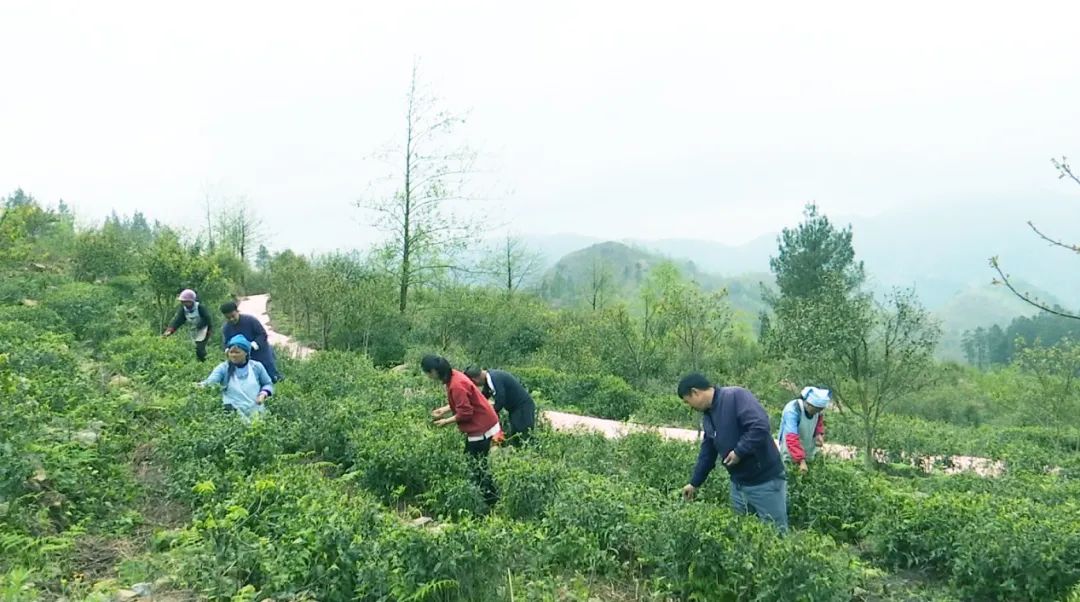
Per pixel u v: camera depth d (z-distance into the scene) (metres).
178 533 5.31
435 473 7.16
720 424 6.18
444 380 7.41
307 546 4.90
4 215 17.88
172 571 4.75
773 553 5.10
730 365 18.42
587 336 22.73
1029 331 70.75
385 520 5.42
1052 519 6.45
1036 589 5.73
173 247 18.56
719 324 15.19
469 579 4.87
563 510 6.06
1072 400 15.70
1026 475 9.78
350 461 7.85
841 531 7.28
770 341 11.92
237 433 7.22
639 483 7.77
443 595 4.78
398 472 7.21
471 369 9.47
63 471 5.91
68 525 5.42
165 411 8.34
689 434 13.91
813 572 5.00
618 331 21.69
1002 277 5.01
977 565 5.94
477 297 22.81
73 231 30.89
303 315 24.16
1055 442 14.98
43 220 29.44
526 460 7.62
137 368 11.31
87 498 5.78
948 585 6.17
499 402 9.61
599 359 20.95
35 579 4.47
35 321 14.93
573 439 9.69
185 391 9.23
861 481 7.88
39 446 6.03
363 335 20.64
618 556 5.88
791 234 28.88
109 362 12.04
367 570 4.67
